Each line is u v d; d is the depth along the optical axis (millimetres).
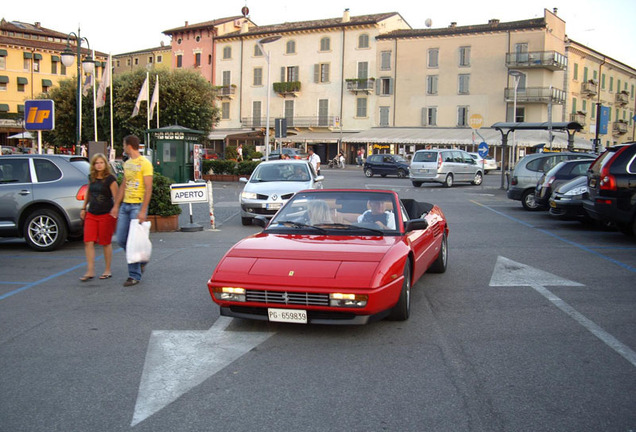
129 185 7398
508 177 19547
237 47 62812
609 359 4613
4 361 4625
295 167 14820
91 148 19562
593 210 10656
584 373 4309
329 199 6625
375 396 3895
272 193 13453
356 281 4910
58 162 10328
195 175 23125
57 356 4738
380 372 4340
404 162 36406
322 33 58625
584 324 5582
